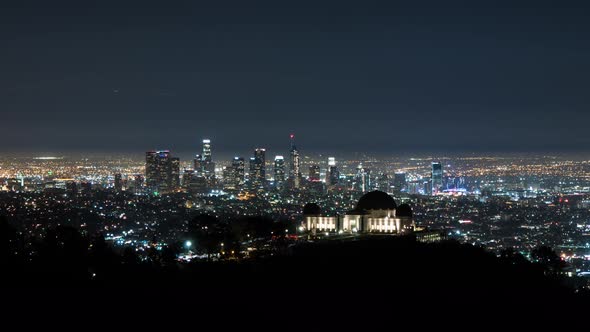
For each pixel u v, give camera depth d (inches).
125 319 7711.6
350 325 7691.9
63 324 7519.7
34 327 7411.4
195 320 7731.3
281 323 7696.9
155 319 7736.2
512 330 7805.1
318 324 7691.9
